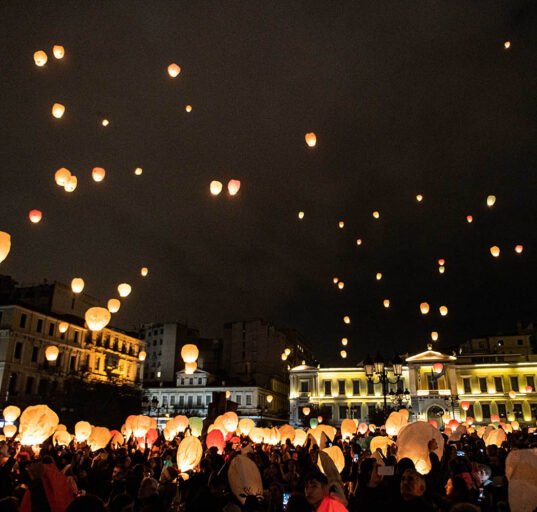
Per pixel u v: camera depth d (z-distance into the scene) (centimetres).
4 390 4709
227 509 664
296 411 7938
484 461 1415
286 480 1028
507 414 7294
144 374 8194
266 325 8419
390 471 619
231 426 1939
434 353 7694
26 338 5088
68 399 4628
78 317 6075
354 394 7869
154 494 627
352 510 708
